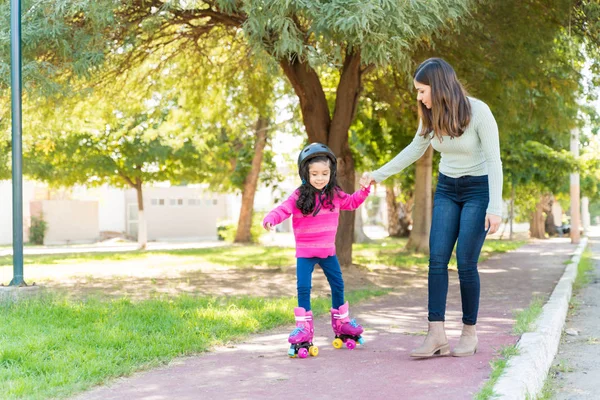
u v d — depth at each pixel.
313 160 4.46
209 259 16.48
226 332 5.41
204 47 13.17
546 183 24.69
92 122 17.89
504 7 10.15
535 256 16.50
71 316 6.00
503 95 12.09
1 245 29.39
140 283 10.20
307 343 4.51
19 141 7.09
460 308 7.02
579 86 12.00
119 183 25.09
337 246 12.15
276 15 6.90
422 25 6.89
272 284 9.90
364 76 13.50
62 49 8.02
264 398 3.42
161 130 20.97
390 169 4.49
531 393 3.52
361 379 3.75
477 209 4.16
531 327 5.04
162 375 4.03
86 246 28.33
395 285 9.92
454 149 4.17
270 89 14.97
